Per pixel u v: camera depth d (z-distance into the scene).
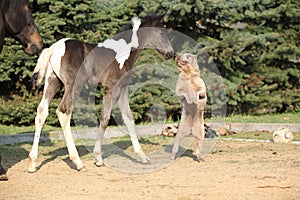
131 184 8.28
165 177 8.73
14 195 7.68
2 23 9.07
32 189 8.05
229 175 8.70
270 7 17.31
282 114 17.14
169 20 15.84
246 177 8.51
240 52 16.77
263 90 16.80
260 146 11.71
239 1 16.50
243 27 17.64
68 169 9.65
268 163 9.67
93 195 7.58
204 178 8.54
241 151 11.10
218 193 7.53
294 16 16.98
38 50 9.48
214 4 15.80
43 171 9.47
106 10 16.11
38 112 9.54
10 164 10.12
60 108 9.61
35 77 9.62
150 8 15.61
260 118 16.12
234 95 16.31
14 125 15.45
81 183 8.41
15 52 14.97
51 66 9.63
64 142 12.99
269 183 8.05
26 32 9.36
